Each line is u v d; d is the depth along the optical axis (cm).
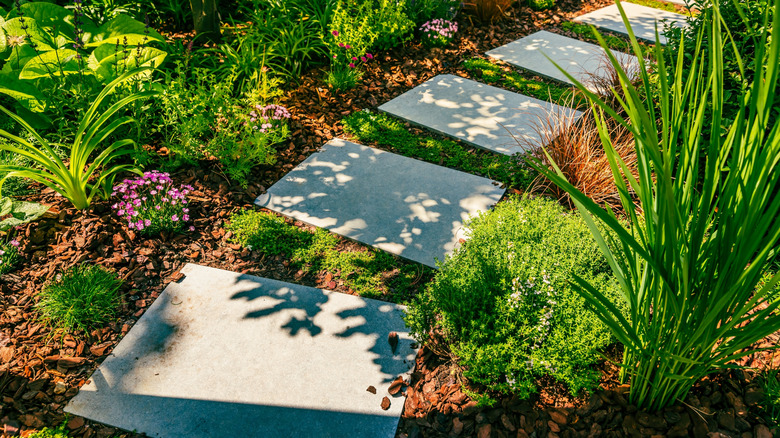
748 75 321
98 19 459
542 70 552
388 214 362
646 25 664
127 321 283
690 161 167
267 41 514
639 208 341
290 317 288
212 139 398
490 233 310
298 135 441
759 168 143
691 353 198
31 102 379
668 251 161
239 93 463
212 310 291
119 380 254
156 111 423
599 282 263
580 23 677
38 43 383
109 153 370
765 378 237
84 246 316
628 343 194
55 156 311
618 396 234
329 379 256
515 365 227
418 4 611
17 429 231
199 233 341
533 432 226
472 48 605
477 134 446
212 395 249
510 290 260
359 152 427
